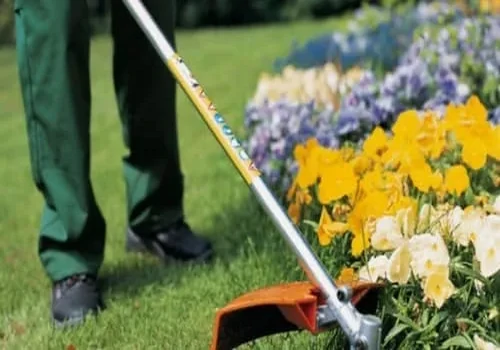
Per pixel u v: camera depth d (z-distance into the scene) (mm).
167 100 3775
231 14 14664
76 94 3416
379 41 5762
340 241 3346
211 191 4746
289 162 4191
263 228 4062
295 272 3516
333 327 2762
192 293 3570
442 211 3111
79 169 3455
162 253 3920
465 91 4285
